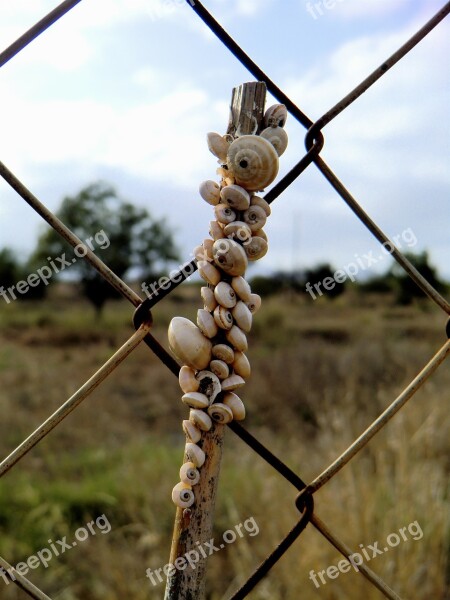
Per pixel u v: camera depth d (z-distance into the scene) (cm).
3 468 13
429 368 16
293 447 86
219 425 13
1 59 13
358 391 110
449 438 70
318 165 15
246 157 13
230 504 66
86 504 74
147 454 90
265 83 14
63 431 108
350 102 15
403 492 54
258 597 53
